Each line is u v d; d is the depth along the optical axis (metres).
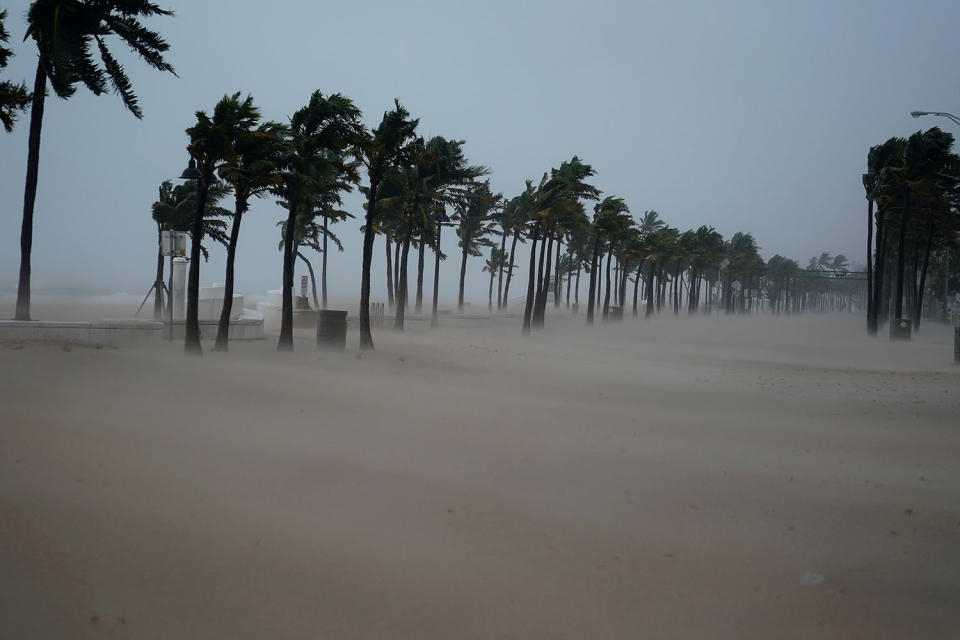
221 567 6.47
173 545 6.85
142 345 23.53
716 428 14.99
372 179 30.42
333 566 6.67
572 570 6.89
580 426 14.39
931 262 105.06
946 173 57.12
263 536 7.26
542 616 5.91
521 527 8.01
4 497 7.57
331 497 8.66
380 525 7.82
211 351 25.17
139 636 5.21
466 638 5.48
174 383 16.19
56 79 25.61
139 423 11.75
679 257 107.75
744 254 143.62
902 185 56.62
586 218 58.59
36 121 24.39
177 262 32.03
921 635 5.79
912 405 19.83
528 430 13.59
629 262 111.06
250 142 23.88
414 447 11.52
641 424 15.05
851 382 26.42
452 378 21.61
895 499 9.73
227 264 25.73
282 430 12.16
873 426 15.84
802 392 22.52
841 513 9.00
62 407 12.38
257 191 25.94
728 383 24.31
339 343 28.44
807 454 12.60
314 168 27.05
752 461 11.82
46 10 24.50
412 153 30.75
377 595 6.14
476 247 85.62
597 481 10.08
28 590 5.73
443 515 8.26
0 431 10.20
